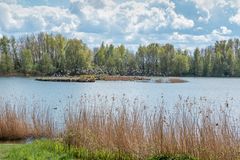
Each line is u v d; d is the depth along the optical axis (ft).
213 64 337.93
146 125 36.94
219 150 32.91
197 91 150.71
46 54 285.84
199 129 34.58
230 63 337.72
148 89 157.89
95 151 36.17
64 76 255.70
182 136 34.68
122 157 35.22
